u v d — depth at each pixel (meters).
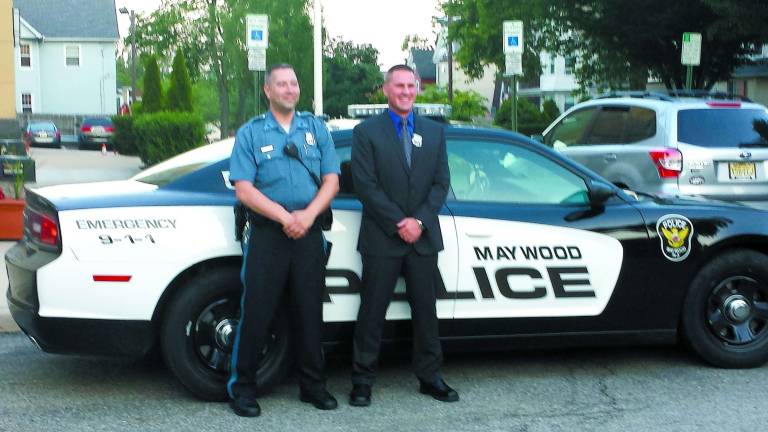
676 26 22.95
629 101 11.14
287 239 5.21
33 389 5.84
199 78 51.19
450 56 44.50
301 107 44.06
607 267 5.99
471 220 5.80
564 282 5.93
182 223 5.41
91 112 58.31
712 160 10.16
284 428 5.17
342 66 45.59
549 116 38.12
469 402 5.64
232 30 43.62
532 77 30.66
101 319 5.30
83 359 6.52
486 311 5.82
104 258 5.28
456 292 5.76
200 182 5.61
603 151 11.11
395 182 5.38
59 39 57.44
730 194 10.20
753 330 6.32
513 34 14.23
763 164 10.30
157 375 6.15
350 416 5.37
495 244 5.81
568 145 11.97
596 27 24.77
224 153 5.81
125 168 25.06
